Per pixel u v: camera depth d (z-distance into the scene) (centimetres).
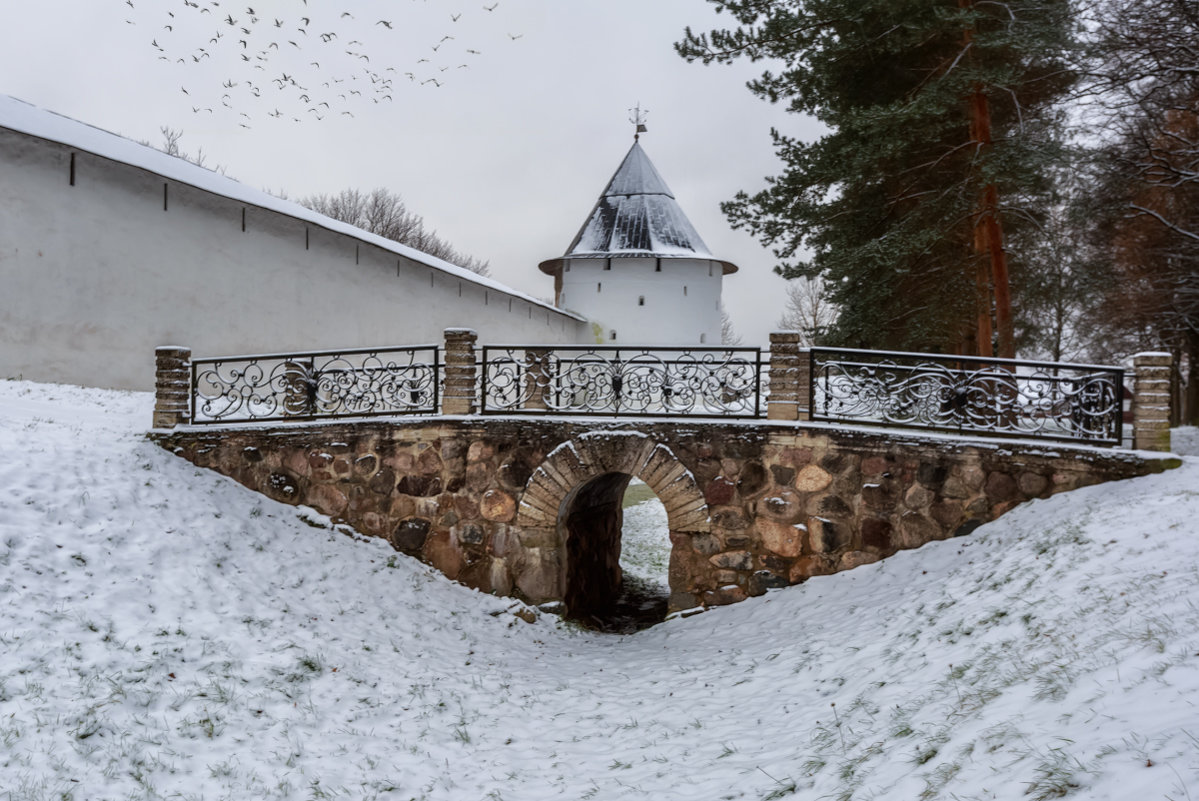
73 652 633
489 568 1055
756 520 985
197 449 1109
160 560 820
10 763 502
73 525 812
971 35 1321
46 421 1101
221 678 661
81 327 1589
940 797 371
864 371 962
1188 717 331
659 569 1606
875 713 541
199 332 1822
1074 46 1262
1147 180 1662
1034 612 570
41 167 1534
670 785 543
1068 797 314
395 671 766
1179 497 689
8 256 1477
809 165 1491
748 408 1002
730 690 720
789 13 1373
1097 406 864
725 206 1560
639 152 3991
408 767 593
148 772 528
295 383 1130
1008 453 884
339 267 2202
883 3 1298
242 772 548
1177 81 1538
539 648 937
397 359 2394
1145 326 2467
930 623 670
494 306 2898
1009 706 439
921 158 1513
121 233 1667
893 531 930
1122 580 550
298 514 1080
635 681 805
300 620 814
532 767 608
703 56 1419
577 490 1065
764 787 495
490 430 1057
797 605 907
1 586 677
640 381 1041
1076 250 1554
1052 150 1241
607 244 3803
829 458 959
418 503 1077
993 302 1605
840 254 1459
